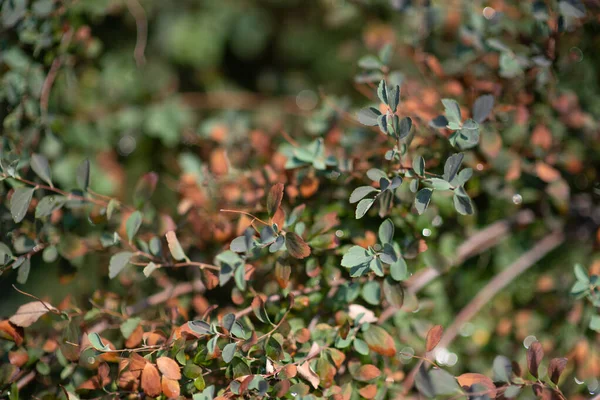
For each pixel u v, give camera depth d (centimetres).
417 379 64
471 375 64
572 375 74
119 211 75
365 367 66
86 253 75
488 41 73
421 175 65
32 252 71
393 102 64
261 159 79
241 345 64
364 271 65
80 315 69
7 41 77
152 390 64
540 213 80
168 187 92
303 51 139
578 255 81
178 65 133
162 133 94
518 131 77
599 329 68
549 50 74
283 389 63
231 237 71
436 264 70
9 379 68
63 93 84
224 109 114
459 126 65
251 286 69
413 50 83
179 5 135
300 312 69
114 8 88
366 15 93
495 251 83
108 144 92
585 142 79
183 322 69
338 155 74
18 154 72
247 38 142
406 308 67
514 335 80
